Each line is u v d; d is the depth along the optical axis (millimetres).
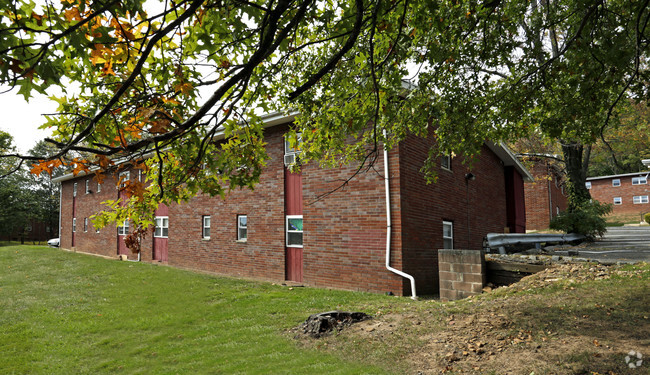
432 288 11414
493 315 6184
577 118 6062
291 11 3305
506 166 20266
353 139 10719
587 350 4551
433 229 11844
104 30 2240
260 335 6879
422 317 6715
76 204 27625
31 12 2129
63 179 29047
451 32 5020
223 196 4074
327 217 11484
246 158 4059
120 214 4199
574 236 16297
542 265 8203
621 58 4418
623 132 16922
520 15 5602
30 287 12586
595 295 6305
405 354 5301
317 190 11781
